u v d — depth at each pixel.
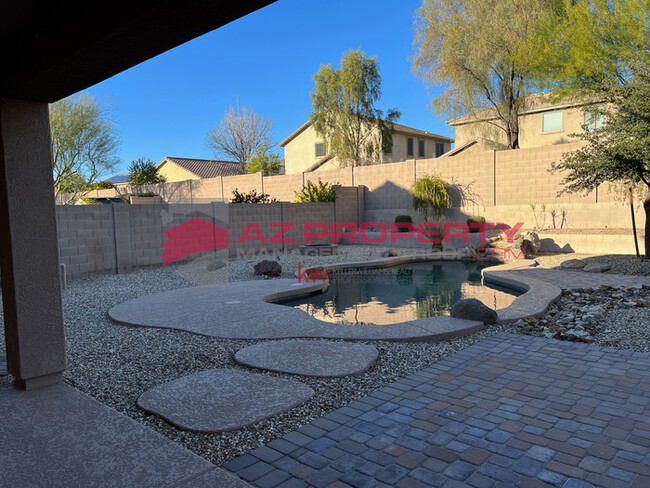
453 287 9.37
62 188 19.42
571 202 13.48
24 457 2.53
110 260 10.36
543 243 12.83
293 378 3.83
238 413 3.12
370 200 18.86
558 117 19.41
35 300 3.56
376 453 2.63
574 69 11.35
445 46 15.83
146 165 27.11
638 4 10.14
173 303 6.99
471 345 4.80
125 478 2.31
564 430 2.86
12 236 3.45
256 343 4.91
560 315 5.98
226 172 34.00
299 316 6.00
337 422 3.04
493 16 14.79
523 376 3.84
